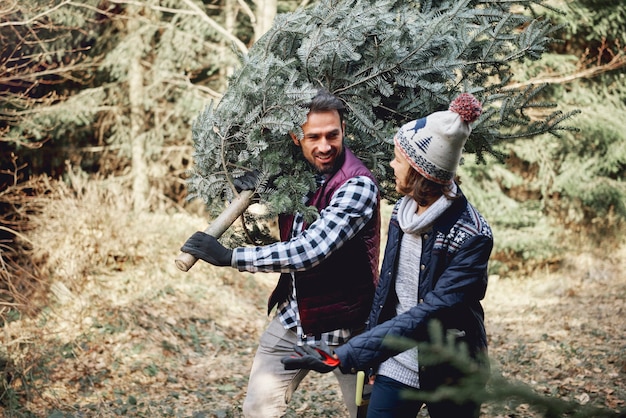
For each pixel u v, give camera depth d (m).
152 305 7.00
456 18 2.96
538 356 6.41
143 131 11.16
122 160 11.82
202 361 6.20
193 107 10.95
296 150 2.89
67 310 6.54
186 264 2.60
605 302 9.44
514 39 3.07
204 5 10.91
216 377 5.77
